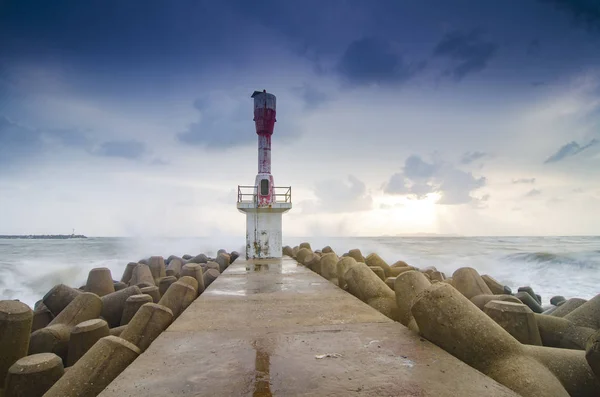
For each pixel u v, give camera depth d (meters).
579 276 21.47
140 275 11.75
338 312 5.59
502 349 3.68
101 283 9.73
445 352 3.72
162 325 5.32
